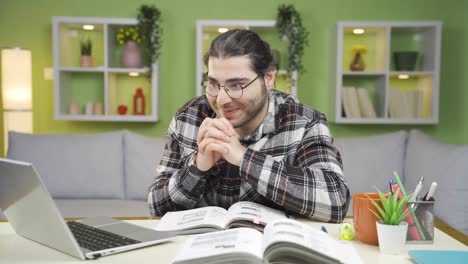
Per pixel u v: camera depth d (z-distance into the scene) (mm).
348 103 3928
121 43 3932
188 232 1155
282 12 3822
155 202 1445
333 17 4121
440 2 4129
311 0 4102
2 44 4082
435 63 3842
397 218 1039
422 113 3951
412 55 3930
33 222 1043
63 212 2795
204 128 1322
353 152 3064
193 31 4113
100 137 3273
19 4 4062
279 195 1272
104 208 2910
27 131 3861
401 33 4125
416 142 3010
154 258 988
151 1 4082
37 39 4086
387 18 4137
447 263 912
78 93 4113
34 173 901
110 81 3949
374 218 1087
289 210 1400
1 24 4066
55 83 3795
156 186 1482
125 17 4082
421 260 934
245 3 4109
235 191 1483
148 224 1305
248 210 1227
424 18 4141
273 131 1480
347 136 4164
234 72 1251
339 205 1285
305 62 4141
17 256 1008
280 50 4031
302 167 1341
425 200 1135
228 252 877
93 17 4043
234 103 1286
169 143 1598
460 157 2605
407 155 3033
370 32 4102
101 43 4098
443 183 2617
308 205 1275
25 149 3180
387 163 3027
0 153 4160
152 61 3840
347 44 4156
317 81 4156
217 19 4117
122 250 1025
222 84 1271
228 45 1258
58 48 3797
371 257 1007
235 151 1300
